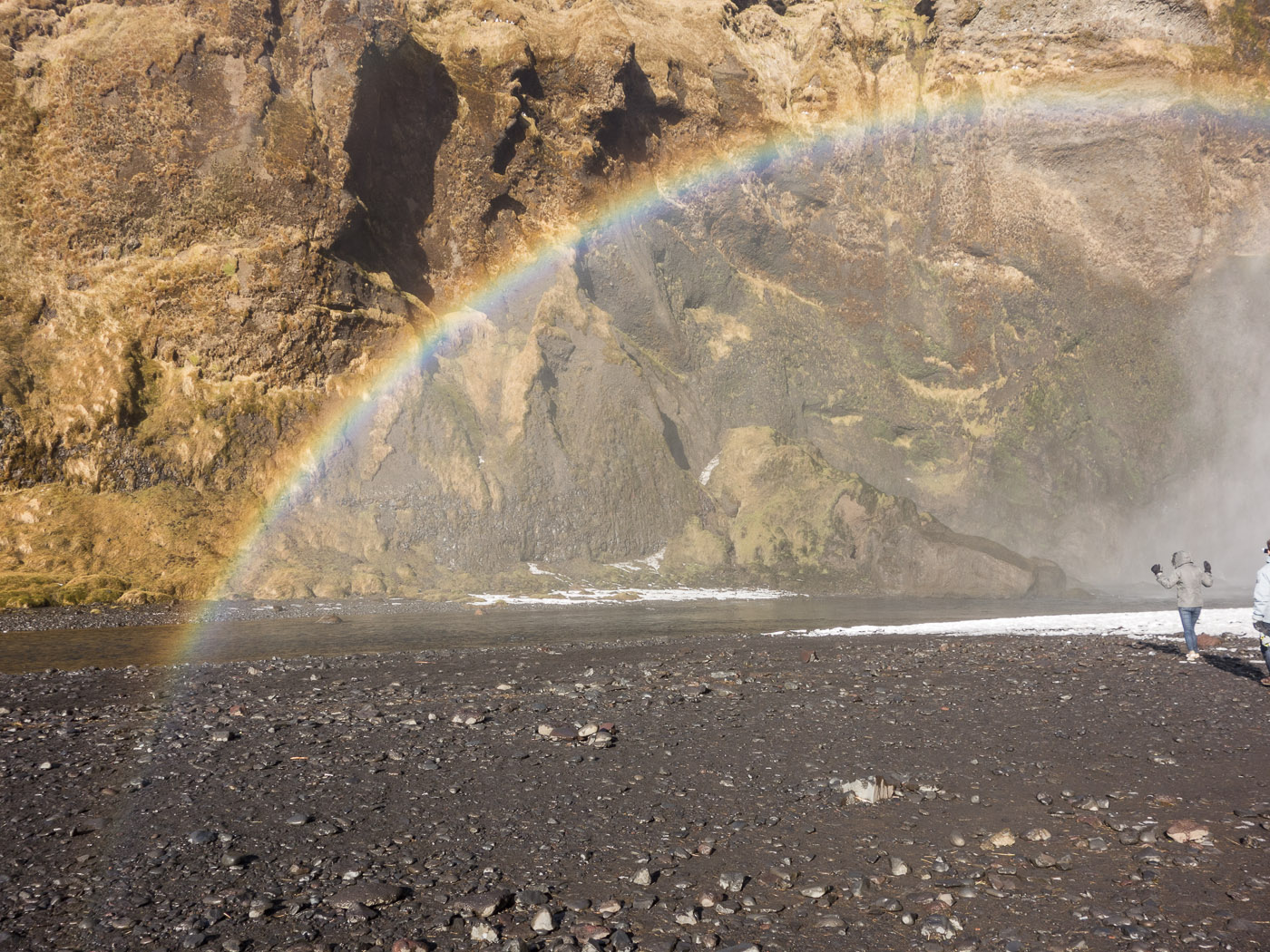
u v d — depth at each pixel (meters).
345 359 44.56
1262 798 7.57
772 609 34.34
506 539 44.38
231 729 10.50
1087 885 5.69
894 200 67.88
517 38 53.94
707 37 65.88
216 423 40.91
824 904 5.43
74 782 8.15
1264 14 65.94
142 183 42.50
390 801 7.63
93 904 5.39
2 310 39.88
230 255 42.59
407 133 51.47
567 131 56.69
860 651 18.42
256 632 24.64
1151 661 16.16
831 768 8.75
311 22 45.94
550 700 12.52
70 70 42.50
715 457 56.03
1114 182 65.69
